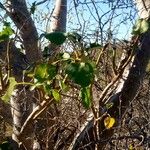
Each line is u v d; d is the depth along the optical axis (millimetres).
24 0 1108
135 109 1045
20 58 1090
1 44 991
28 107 1022
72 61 572
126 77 912
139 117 1026
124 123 954
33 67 686
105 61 929
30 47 1089
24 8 1089
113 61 875
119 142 983
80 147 865
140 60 891
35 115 826
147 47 880
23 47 1109
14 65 1069
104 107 884
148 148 939
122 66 879
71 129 969
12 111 1052
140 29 675
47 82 595
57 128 939
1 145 777
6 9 998
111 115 912
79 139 899
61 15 1265
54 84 660
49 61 653
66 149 952
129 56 877
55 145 949
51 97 739
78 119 920
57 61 599
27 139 915
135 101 1045
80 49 656
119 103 908
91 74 547
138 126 1020
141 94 1065
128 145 986
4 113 1073
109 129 896
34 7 840
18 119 1032
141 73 914
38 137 949
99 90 966
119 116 894
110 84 888
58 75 627
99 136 895
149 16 827
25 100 996
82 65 547
